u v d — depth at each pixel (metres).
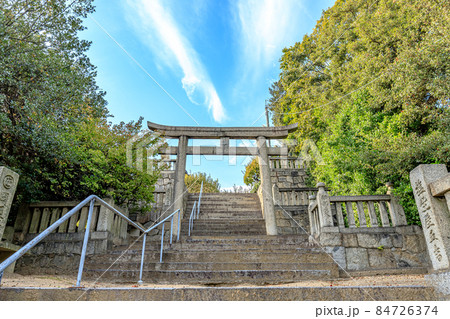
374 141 6.23
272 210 8.16
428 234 2.92
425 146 5.01
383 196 5.91
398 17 8.59
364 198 5.94
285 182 13.04
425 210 2.98
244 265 4.62
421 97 6.11
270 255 5.06
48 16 5.03
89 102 6.14
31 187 5.70
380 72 8.23
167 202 9.62
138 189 6.90
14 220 6.02
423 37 6.55
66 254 5.50
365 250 5.46
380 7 9.49
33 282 3.60
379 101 7.42
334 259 5.37
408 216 5.78
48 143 5.01
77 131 5.96
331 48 13.93
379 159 5.75
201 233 8.09
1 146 5.22
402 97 6.37
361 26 9.88
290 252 5.46
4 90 4.89
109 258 5.28
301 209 9.62
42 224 5.85
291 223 9.39
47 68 5.07
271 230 7.86
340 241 5.52
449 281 2.44
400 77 6.14
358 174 7.00
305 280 4.27
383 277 4.66
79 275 2.61
